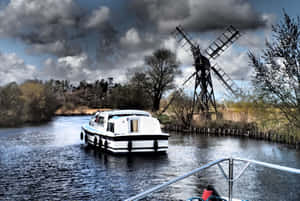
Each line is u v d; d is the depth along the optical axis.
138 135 22.56
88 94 112.56
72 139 33.16
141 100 62.00
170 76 61.12
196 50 42.28
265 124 22.06
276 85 19.03
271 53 18.70
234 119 39.59
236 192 13.57
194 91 43.12
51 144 29.27
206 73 42.38
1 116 51.88
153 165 19.42
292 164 19.97
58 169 18.48
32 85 64.19
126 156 22.30
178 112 44.25
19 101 58.03
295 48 18.09
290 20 18.11
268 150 25.66
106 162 20.33
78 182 15.54
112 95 66.62
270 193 13.47
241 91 35.59
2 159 21.78
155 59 61.50
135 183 15.28
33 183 15.44
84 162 20.45
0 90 55.72
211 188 7.23
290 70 18.30
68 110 97.19
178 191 13.73
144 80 62.53
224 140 32.50
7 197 13.24
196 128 41.12
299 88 18.47
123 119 23.33
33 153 24.23
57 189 14.38
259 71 19.09
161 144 23.11
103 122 25.72
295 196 13.00
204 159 21.52
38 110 63.09
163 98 60.28
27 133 39.28
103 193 13.72
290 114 19.67
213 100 42.41
